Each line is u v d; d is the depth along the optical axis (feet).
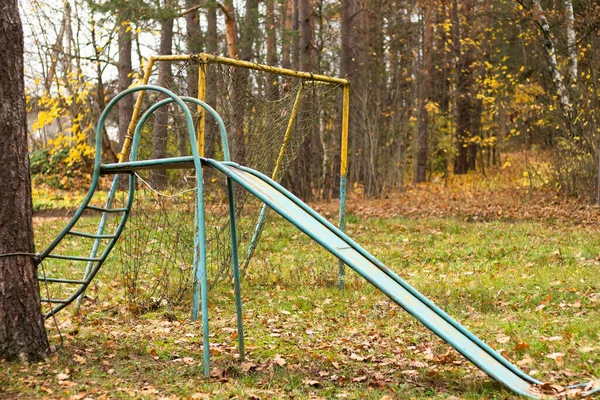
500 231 44.37
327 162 78.23
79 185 71.20
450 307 24.63
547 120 64.90
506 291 26.73
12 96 15.97
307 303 25.75
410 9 96.07
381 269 15.71
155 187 26.68
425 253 37.58
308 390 15.02
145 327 21.26
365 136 75.05
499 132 100.32
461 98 104.37
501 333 20.79
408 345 19.60
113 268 31.65
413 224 48.78
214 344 19.15
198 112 23.86
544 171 67.00
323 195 71.05
